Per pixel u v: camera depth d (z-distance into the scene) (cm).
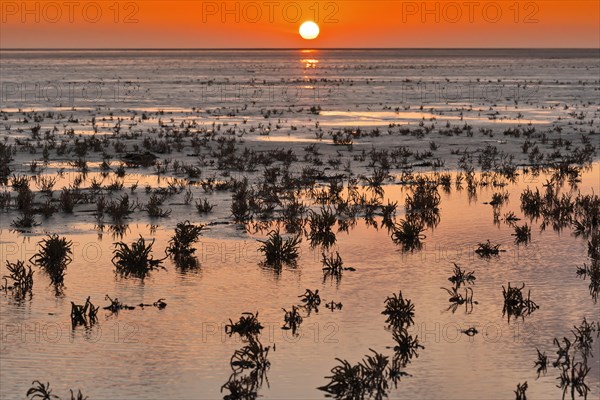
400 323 2297
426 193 4256
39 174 4916
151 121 8394
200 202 3866
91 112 9469
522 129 7712
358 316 2350
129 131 7331
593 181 5016
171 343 2111
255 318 2225
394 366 1975
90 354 2025
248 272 2808
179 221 3612
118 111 9669
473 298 2538
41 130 7300
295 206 3812
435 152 6175
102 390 1816
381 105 11125
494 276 2797
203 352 2053
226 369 1948
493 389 1859
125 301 2461
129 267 2805
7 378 1873
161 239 3269
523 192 4522
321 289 2614
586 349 2103
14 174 4872
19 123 7862
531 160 5791
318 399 1805
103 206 3769
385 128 7881
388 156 5934
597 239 3183
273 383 1881
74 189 4153
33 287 2592
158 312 2358
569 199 4059
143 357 2012
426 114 9619
